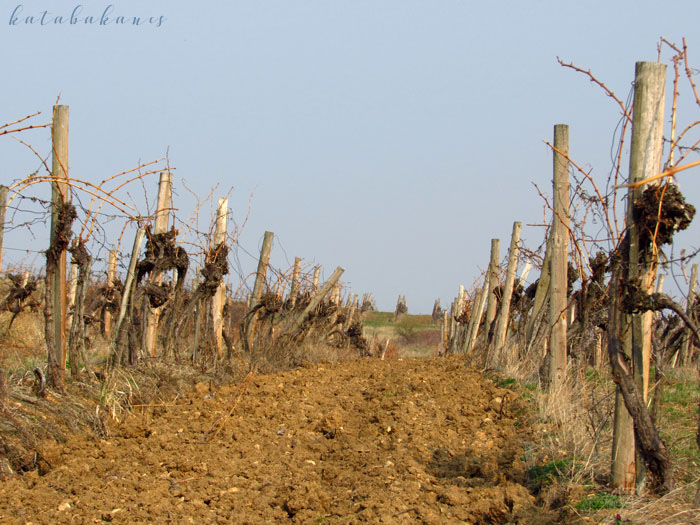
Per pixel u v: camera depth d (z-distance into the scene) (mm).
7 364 19953
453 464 14586
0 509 10977
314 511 11688
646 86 11406
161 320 24031
